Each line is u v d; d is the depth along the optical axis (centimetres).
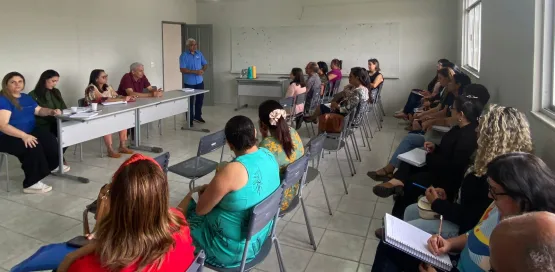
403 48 741
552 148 208
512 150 177
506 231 68
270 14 830
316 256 250
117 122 445
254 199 174
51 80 404
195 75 668
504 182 118
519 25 278
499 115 181
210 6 877
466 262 144
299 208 322
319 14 790
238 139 186
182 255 113
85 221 207
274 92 813
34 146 340
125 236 100
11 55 504
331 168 429
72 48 589
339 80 734
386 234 158
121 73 685
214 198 168
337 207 325
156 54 771
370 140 559
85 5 604
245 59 870
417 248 157
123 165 109
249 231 163
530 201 114
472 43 578
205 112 805
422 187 249
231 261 178
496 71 350
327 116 432
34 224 287
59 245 157
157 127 643
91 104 420
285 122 235
